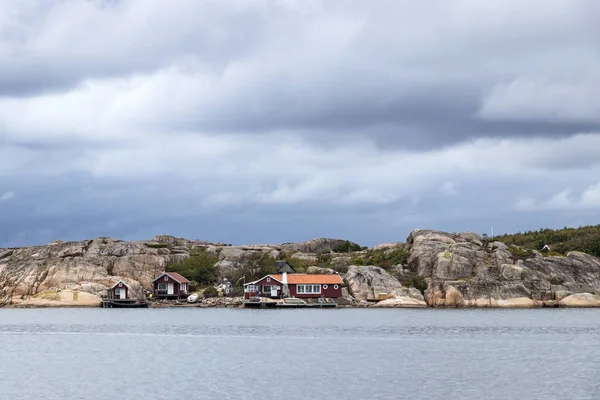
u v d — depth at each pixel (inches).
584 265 6628.9
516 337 4028.1
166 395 2418.8
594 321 4985.2
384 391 2477.9
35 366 3034.0
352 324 4808.1
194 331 4382.4
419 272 6742.1
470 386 2559.1
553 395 2404.0
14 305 6496.1
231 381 2655.0
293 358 3233.3
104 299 6481.3
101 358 3255.4
